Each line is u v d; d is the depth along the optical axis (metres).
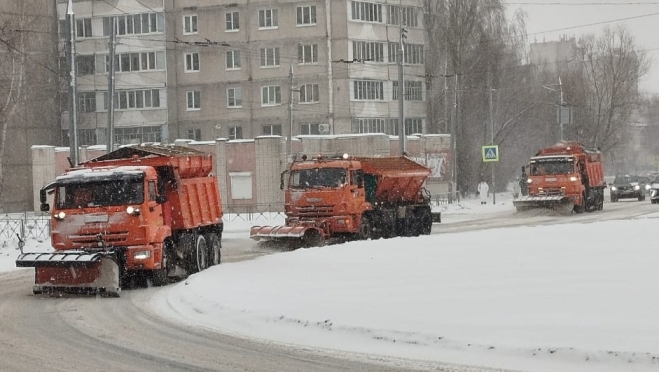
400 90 45.09
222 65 80.12
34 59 70.88
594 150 51.22
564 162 46.31
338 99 77.69
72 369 11.23
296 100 78.56
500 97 78.31
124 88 79.81
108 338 13.59
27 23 73.38
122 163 22.56
